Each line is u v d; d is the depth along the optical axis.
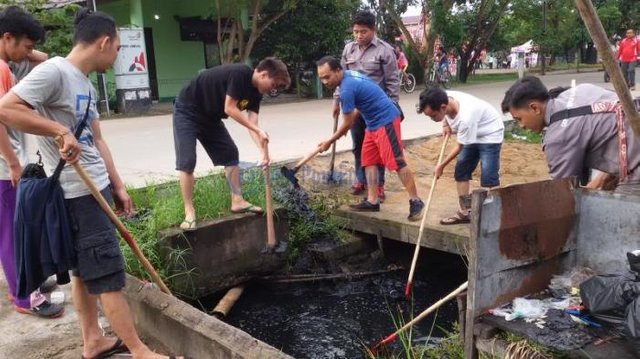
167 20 18.11
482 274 2.55
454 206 5.59
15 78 3.31
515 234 2.64
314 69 17.78
